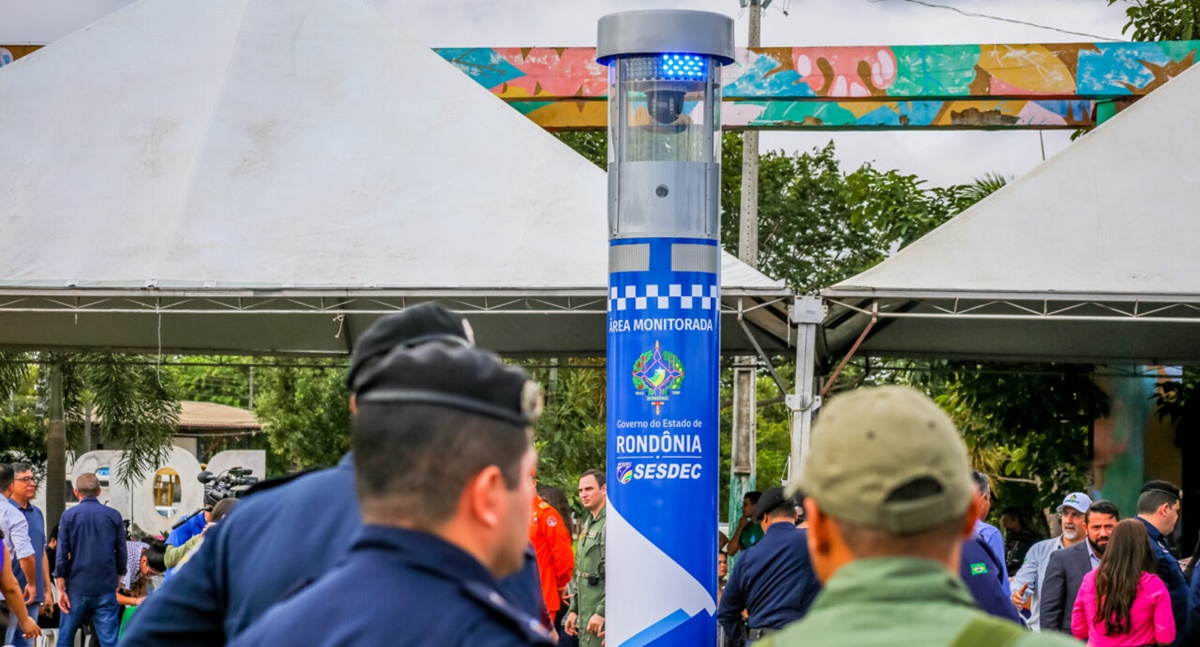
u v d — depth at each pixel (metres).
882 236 16.64
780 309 11.34
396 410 1.95
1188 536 14.48
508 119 11.75
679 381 8.22
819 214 29.61
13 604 8.52
